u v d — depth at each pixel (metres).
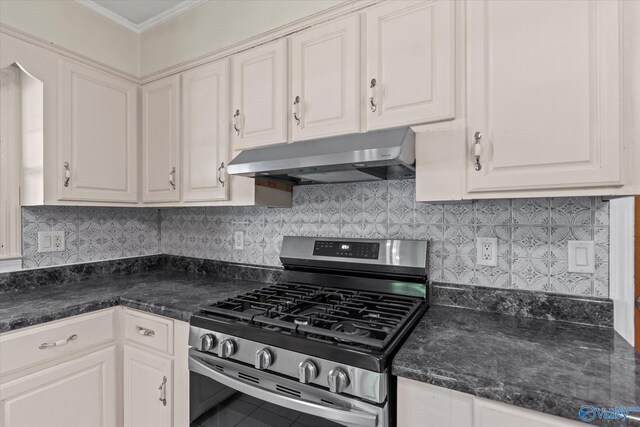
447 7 1.08
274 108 1.44
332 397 0.89
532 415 0.70
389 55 1.18
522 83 0.97
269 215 1.82
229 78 1.59
